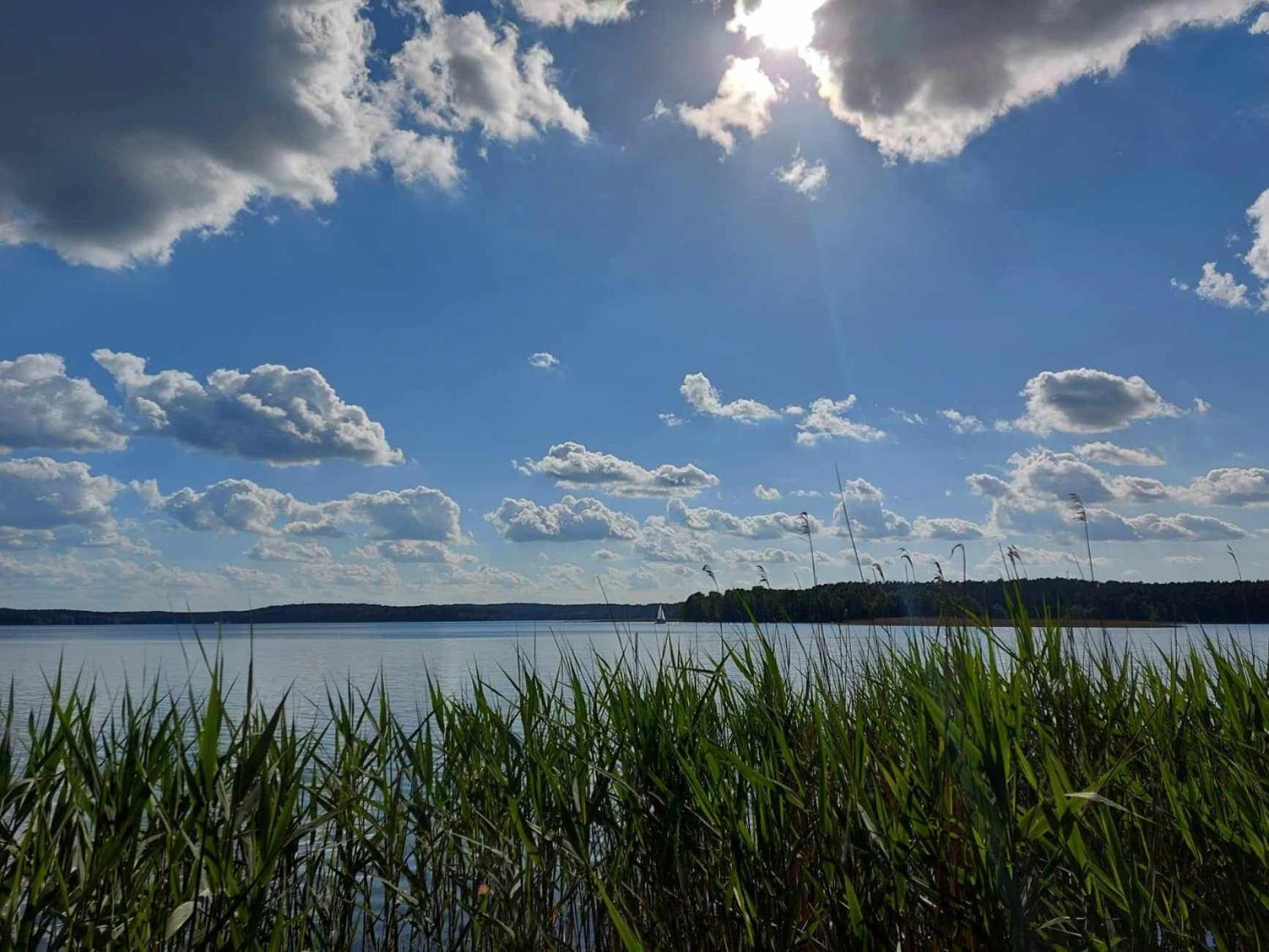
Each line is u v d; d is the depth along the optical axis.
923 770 3.44
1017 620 4.81
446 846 4.90
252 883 3.40
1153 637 5.98
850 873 3.35
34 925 3.21
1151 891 2.98
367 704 5.19
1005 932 2.80
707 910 4.24
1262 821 3.24
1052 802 2.97
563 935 4.83
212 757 3.34
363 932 4.76
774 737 4.29
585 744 4.93
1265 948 3.06
